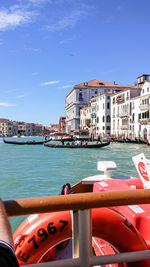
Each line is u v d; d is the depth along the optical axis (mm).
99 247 2869
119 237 1672
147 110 48031
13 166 19562
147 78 54188
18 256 1622
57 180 13383
